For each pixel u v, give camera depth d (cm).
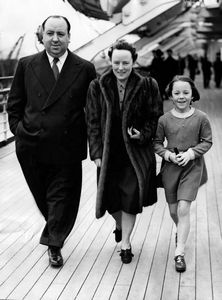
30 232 503
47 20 396
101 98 390
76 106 402
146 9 1611
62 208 408
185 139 400
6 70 1777
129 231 411
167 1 1627
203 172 413
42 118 398
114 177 399
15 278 387
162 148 402
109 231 499
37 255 438
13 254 441
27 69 406
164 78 1933
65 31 396
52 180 416
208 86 2677
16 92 413
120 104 389
